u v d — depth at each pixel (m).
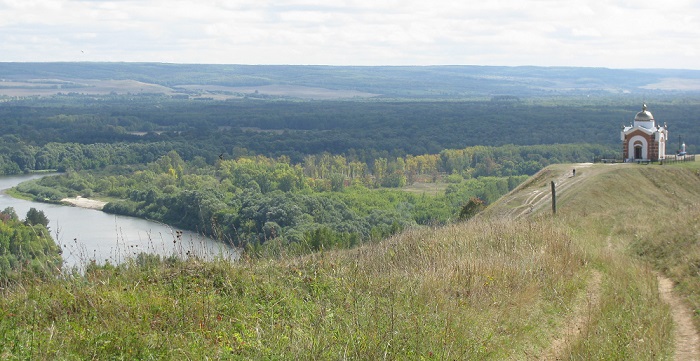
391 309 12.97
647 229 32.00
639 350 13.80
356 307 13.32
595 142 189.00
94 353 10.24
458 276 16.38
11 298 12.52
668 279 22.17
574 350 13.22
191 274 14.22
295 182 124.00
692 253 23.33
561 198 53.72
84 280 13.66
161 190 100.44
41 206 100.56
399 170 142.25
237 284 14.10
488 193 113.62
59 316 11.92
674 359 14.19
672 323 16.67
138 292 12.98
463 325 13.27
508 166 153.38
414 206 105.56
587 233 31.77
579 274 19.75
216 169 142.38
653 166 63.97
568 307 16.31
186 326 11.69
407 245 20.73
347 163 163.75
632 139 73.62
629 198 54.56
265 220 78.12
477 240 22.06
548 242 22.05
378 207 101.19
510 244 21.47
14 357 9.79
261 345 11.08
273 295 13.82
